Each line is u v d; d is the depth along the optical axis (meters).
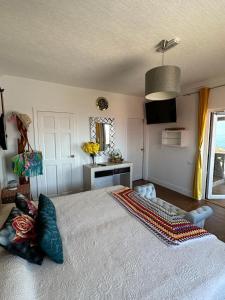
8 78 3.02
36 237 1.21
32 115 3.28
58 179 3.67
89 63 2.52
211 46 2.04
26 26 1.66
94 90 3.92
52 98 3.44
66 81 3.35
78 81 3.35
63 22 1.61
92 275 1.05
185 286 0.96
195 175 3.66
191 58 2.37
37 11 1.46
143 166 5.03
